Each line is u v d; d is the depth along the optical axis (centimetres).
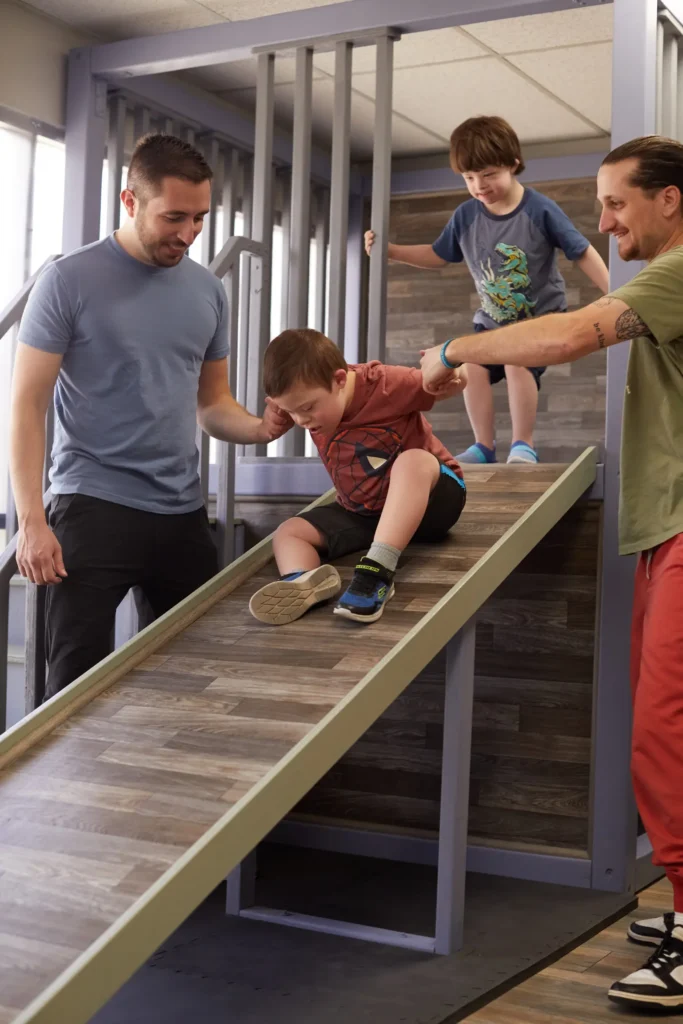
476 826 264
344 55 306
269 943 207
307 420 204
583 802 253
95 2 367
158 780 160
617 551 249
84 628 203
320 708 169
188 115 425
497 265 303
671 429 200
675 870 188
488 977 190
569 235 295
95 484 207
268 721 169
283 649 190
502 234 302
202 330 220
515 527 212
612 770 247
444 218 514
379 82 298
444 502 207
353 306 523
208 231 438
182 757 165
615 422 249
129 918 130
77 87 382
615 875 246
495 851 259
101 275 206
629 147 201
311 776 158
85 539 204
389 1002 179
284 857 272
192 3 368
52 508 211
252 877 226
